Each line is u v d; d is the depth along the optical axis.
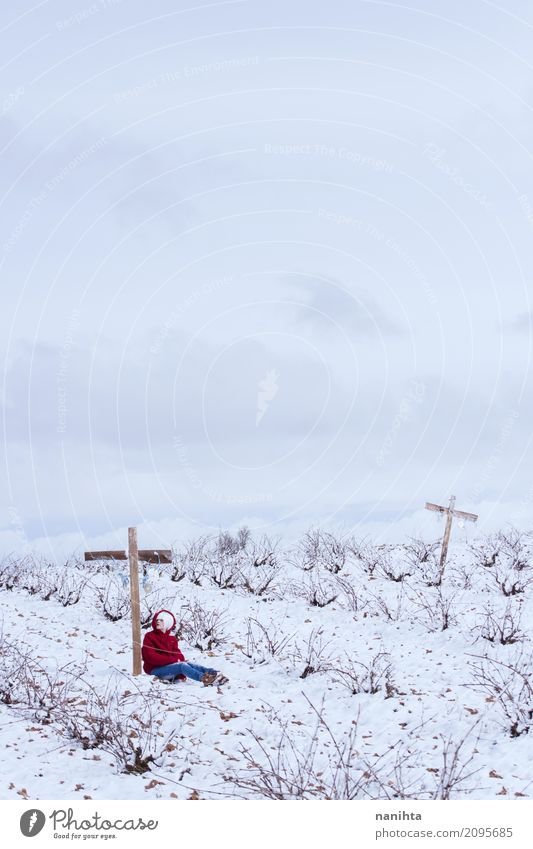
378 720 8.66
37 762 7.14
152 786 6.75
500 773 7.09
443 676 10.15
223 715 8.72
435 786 6.84
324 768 7.32
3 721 8.22
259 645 12.19
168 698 9.30
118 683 9.92
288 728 8.39
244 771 7.17
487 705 8.81
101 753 7.46
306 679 10.40
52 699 8.66
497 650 11.08
